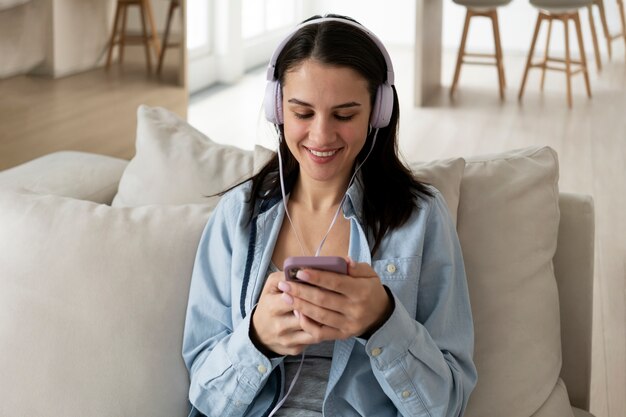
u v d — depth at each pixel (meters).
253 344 1.26
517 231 1.51
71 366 1.38
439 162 1.56
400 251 1.36
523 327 1.46
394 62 7.20
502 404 1.43
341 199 1.41
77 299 1.41
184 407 1.42
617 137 4.98
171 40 4.10
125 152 3.82
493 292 1.47
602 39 7.44
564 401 1.47
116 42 3.64
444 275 1.36
